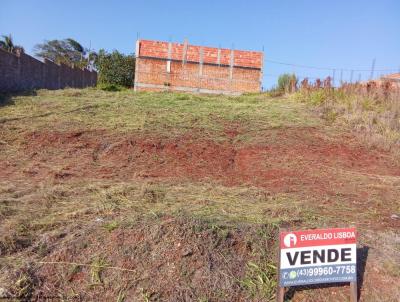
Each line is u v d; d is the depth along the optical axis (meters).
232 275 3.60
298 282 3.29
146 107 10.10
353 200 5.43
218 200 5.07
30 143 7.45
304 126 8.80
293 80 14.22
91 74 27.67
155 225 3.98
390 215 4.98
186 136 7.89
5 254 3.72
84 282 3.50
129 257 3.69
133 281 3.49
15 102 10.59
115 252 3.74
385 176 6.45
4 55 13.03
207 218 4.21
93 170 6.37
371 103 10.37
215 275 3.57
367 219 4.80
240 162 6.92
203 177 6.17
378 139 8.05
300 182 6.05
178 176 6.18
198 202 4.94
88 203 4.85
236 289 3.49
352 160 7.15
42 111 9.55
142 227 3.99
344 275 3.36
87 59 39.75
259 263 3.74
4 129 8.04
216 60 18.03
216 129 8.40
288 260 3.28
